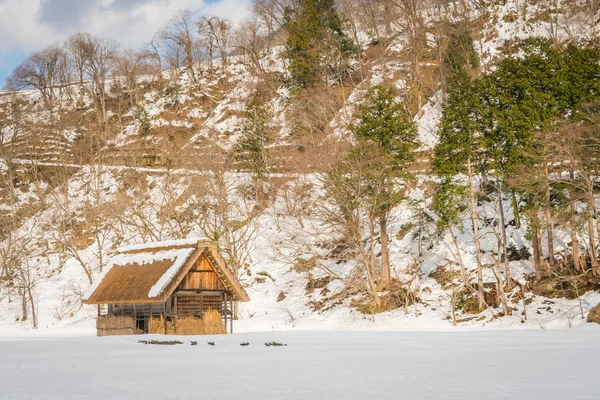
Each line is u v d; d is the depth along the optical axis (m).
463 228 49.09
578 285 40.31
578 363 14.67
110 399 9.65
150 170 76.12
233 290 38.59
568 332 31.41
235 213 64.31
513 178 41.81
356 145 47.56
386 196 46.84
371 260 47.38
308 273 52.72
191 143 81.25
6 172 81.06
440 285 46.38
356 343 25.56
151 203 64.81
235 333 38.53
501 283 41.25
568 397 9.04
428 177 58.41
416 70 73.44
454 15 90.00
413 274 48.31
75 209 72.31
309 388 10.90
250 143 68.62
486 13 88.50
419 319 43.22
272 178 67.25
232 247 58.72
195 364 16.48
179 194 70.12
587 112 40.12
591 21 78.06
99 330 41.53
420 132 66.69
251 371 14.23
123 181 75.44
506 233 48.19
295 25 83.62
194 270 37.72
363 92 75.56
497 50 78.50
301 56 83.69
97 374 13.93
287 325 46.56
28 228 69.94
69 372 14.49
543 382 11.02
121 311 41.44
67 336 40.31
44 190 77.75
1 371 14.95
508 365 14.50
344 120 66.81
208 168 62.69
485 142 42.41
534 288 41.97
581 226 40.94
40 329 53.59
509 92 43.84
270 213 64.12
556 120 41.53
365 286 46.59
